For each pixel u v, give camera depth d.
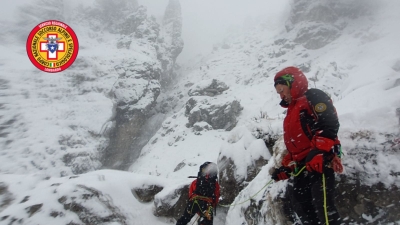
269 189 2.76
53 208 3.39
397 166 2.16
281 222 2.40
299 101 1.89
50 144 20.33
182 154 21.77
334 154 1.72
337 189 2.28
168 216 4.21
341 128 2.56
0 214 3.21
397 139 2.27
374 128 2.42
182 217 3.63
